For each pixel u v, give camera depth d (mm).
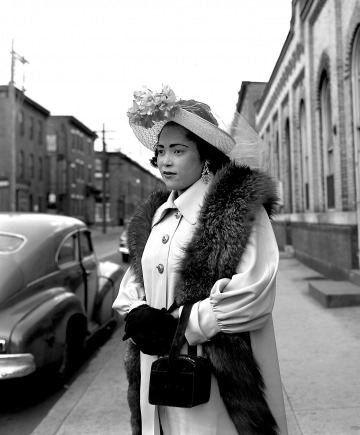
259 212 1716
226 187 1720
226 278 1631
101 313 6355
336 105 9211
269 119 20312
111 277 6922
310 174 12023
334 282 8391
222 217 1674
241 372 1615
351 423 3385
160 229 1903
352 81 8430
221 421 1665
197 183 1892
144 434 1840
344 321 6285
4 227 5078
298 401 3803
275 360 1743
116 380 4797
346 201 8977
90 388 4570
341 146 8977
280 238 18000
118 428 3631
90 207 62438
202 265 1674
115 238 38438
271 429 1621
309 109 11891
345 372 4387
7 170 38875
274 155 19141
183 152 1867
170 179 1881
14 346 3992
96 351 6148
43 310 4375
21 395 4621
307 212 13047
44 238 5117
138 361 1969
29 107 42406
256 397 1619
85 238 6266
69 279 5371
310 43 11688
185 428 1695
